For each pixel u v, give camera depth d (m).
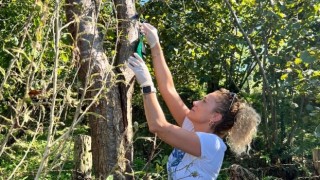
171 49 9.45
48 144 2.39
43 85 2.52
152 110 2.92
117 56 4.28
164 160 2.96
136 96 8.98
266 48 8.16
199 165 2.96
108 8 4.11
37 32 2.42
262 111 8.62
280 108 8.08
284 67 7.68
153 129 2.91
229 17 9.39
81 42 3.86
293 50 7.44
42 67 2.53
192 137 2.94
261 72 8.27
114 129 4.26
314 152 6.35
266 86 8.27
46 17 2.44
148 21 9.43
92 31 3.87
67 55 3.11
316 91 5.79
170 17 9.33
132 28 4.28
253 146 8.23
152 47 3.49
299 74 5.81
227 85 9.89
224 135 3.22
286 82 7.11
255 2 8.26
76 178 4.31
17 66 2.49
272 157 7.89
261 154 7.91
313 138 7.81
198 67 9.36
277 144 8.04
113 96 4.25
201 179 2.95
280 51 7.60
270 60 7.57
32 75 2.44
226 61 9.70
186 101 10.42
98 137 4.29
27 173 3.07
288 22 7.27
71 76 3.89
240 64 9.68
